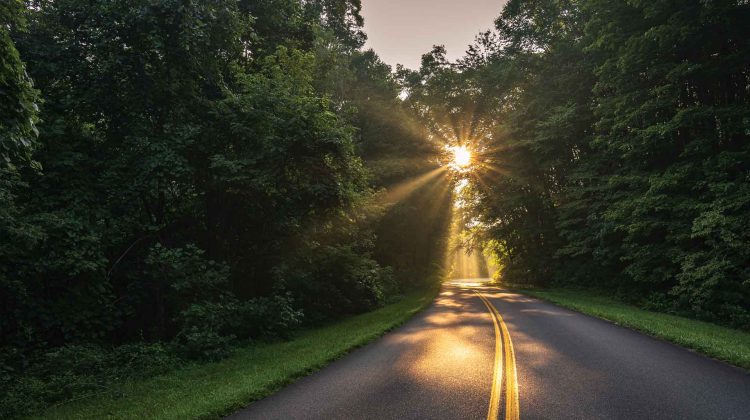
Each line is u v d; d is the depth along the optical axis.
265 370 8.08
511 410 5.50
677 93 17.73
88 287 10.56
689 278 15.95
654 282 20.12
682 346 9.59
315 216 15.20
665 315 15.30
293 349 10.41
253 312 12.25
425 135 40.25
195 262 11.85
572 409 5.50
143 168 11.88
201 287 11.99
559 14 30.94
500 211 36.50
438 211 42.88
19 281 9.23
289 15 19.19
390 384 6.91
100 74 12.24
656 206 17.77
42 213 10.06
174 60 13.20
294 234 15.44
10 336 9.64
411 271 39.72
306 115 13.60
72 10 12.62
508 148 34.72
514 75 34.97
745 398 5.87
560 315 15.41
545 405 5.67
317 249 17.83
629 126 21.11
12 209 9.02
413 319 15.41
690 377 6.96
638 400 5.82
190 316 10.91
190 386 7.37
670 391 6.21
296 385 7.16
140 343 10.23
